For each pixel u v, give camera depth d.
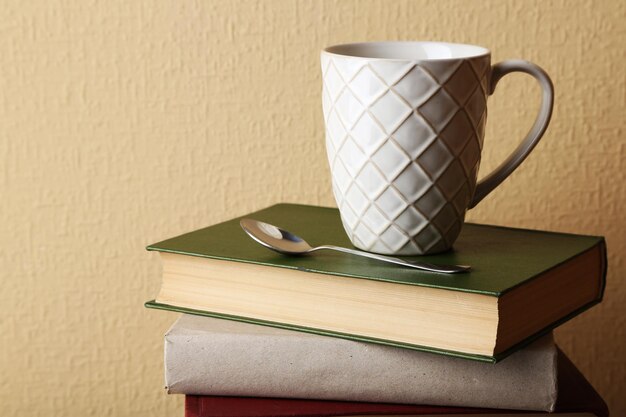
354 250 0.93
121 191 1.17
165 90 1.15
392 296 0.89
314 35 1.13
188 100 1.15
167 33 1.14
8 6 1.14
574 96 1.12
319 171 1.16
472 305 0.87
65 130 1.16
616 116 1.12
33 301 1.18
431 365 0.90
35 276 1.18
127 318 1.18
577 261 0.94
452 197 0.93
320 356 0.90
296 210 1.05
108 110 1.16
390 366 0.90
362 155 0.92
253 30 1.14
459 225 0.94
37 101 1.16
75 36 1.14
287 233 0.96
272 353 0.91
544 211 1.14
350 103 0.91
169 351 0.91
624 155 1.13
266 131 1.15
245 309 0.93
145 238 1.17
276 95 1.15
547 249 0.95
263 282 0.92
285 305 0.92
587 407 0.90
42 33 1.14
